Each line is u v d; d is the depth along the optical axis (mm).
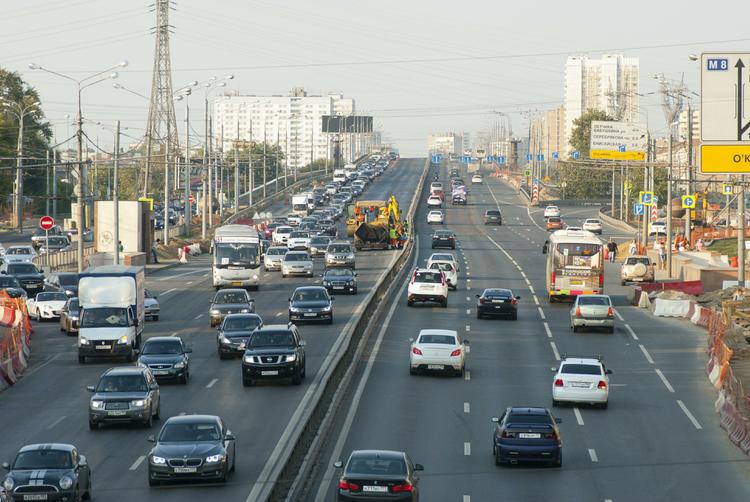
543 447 43531
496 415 54375
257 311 92500
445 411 55188
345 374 62938
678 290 104812
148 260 144500
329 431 50125
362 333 77375
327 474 42094
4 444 47438
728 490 40906
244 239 110500
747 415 48969
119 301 72125
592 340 80188
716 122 59062
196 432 40594
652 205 180500
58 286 102125
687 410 56938
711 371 66312
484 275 126750
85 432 49938
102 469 42500
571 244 98688
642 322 91375
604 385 56125
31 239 165250
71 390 61344
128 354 70438
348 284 105250
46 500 35375
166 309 96750
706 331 86125
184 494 38281
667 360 72375
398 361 70375
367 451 35906
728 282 103500
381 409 55469
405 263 137375
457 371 64688
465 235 189500
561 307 98375
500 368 68250
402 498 34031
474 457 45719
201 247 169000
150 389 51469
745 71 58938
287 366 60531
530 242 176250
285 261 123688
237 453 44969
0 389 61156
